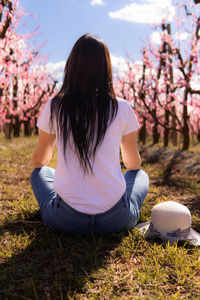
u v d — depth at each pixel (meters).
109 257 1.82
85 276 1.59
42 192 2.08
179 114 15.57
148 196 3.60
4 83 9.89
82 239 1.97
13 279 1.56
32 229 2.20
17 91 14.25
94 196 1.77
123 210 1.89
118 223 1.94
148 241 2.11
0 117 13.08
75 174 1.76
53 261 1.74
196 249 2.03
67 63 1.78
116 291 1.49
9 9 7.97
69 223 1.87
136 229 2.18
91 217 1.81
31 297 1.42
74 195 1.76
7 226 2.27
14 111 13.48
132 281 1.58
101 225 1.89
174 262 1.78
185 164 6.62
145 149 10.38
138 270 1.70
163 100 11.68
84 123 1.68
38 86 17.50
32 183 2.17
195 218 2.76
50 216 1.95
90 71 1.71
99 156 1.73
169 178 5.14
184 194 3.97
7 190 3.49
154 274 1.65
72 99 1.71
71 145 1.72
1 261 1.74
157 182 4.82
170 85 10.84
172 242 2.06
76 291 1.48
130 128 1.84
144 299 1.42
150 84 12.34
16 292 1.46
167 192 4.05
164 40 10.09
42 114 1.83
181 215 2.12
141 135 14.60
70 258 1.77
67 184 1.77
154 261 1.80
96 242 1.94
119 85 16.14
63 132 1.71
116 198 1.81
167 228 2.12
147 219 2.58
